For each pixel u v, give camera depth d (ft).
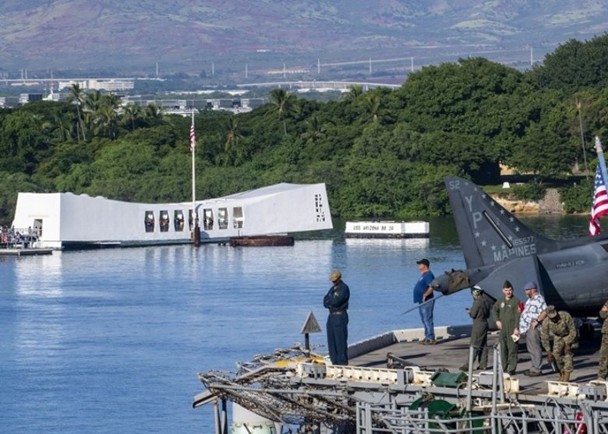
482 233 459.32
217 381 421.59
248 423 444.96
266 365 422.00
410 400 388.78
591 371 421.18
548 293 449.06
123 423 605.73
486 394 376.89
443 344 476.13
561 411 369.71
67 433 593.42
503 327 414.00
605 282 449.48
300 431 444.96
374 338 471.21
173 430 591.78
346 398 395.55
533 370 413.18
